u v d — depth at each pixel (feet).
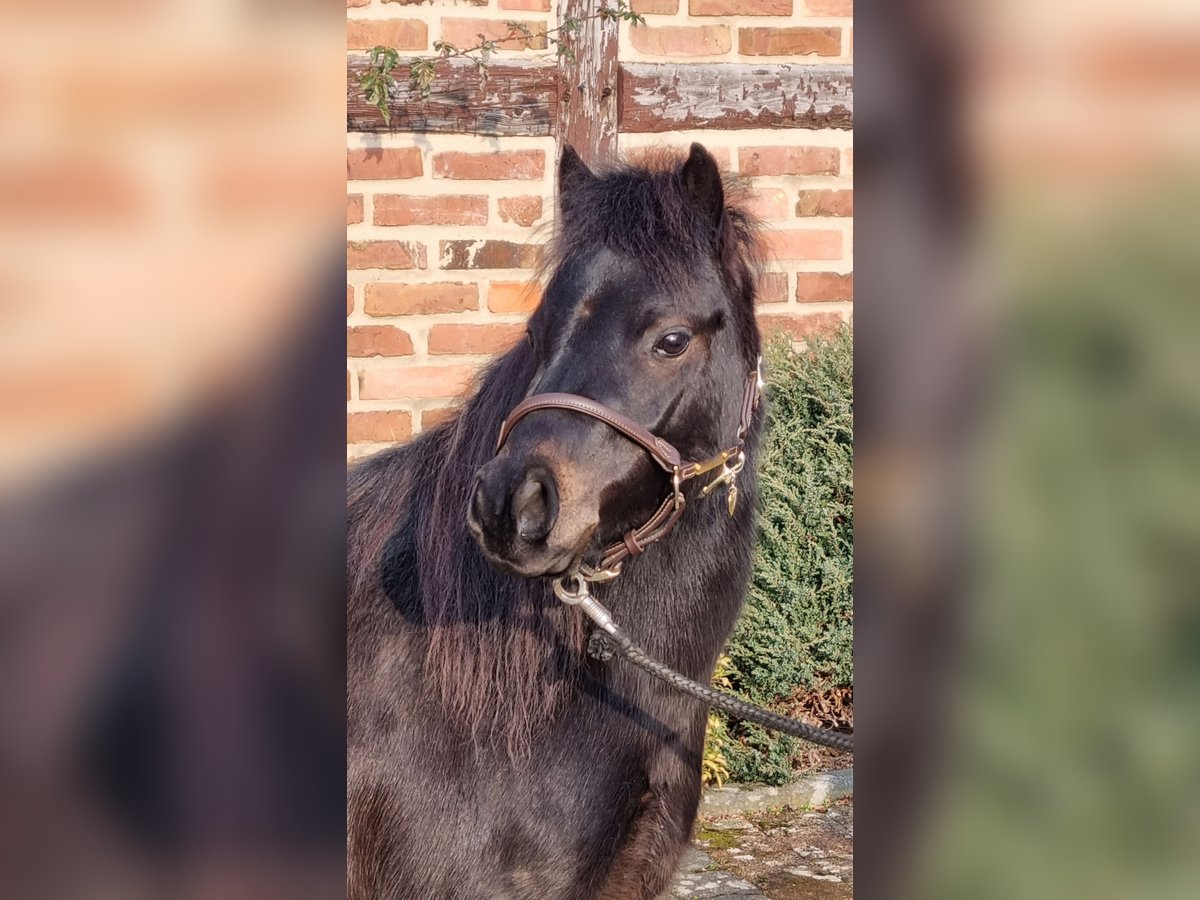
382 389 11.37
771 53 11.76
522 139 11.39
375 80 10.77
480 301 11.48
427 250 11.33
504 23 11.32
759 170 11.78
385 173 11.16
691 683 4.95
